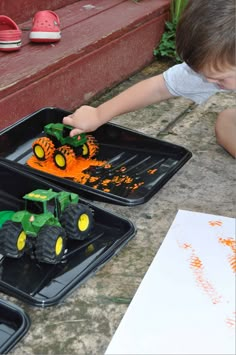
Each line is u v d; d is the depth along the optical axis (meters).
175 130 1.70
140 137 1.52
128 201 1.28
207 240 1.20
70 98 1.81
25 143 1.57
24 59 1.69
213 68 1.05
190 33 1.04
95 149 1.50
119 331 0.98
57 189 1.29
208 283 1.09
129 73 2.10
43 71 1.64
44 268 1.14
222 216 1.28
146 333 0.98
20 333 0.97
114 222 1.25
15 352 0.96
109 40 1.90
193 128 1.71
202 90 1.43
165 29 2.23
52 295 1.07
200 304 1.04
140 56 2.14
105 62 1.92
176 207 1.33
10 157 1.51
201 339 0.97
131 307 1.03
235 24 1.00
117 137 1.55
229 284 1.09
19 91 1.58
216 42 1.01
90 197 1.32
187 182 1.43
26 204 1.21
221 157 1.54
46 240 1.12
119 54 1.99
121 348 0.95
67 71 1.75
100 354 0.96
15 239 1.14
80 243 1.21
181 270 1.12
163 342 0.96
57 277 1.12
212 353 0.95
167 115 1.80
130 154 1.52
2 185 1.34
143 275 1.13
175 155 1.49
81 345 0.98
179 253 1.17
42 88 1.67
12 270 1.13
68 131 1.46
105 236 1.23
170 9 2.23
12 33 1.70
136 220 1.29
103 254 1.14
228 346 0.96
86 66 1.83
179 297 1.06
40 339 0.98
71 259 1.16
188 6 1.06
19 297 1.03
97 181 1.41
